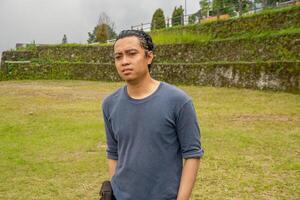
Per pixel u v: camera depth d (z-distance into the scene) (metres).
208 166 6.80
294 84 16.14
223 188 5.77
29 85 23.61
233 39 21.34
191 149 2.20
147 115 2.18
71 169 6.86
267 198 5.39
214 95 16.33
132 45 2.21
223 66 19.53
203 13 31.70
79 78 27.73
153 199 2.17
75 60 29.52
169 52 24.55
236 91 17.05
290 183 5.92
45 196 5.67
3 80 29.39
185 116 2.18
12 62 29.67
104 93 18.69
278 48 19.02
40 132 9.97
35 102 15.52
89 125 10.66
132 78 2.20
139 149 2.18
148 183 2.17
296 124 10.29
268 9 23.67
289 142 8.45
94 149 8.22
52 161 7.37
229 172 6.48
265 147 8.05
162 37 27.34
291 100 14.18
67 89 20.77
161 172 2.17
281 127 9.98
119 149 2.29
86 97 17.09
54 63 28.89
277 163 6.93
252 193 5.57
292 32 18.67
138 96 2.24
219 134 9.23
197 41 23.47
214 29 24.44
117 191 2.24
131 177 2.19
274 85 16.95
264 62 17.59
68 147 8.38
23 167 7.02
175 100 2.19
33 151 8.10
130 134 2.21
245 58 20.52
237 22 23.03
